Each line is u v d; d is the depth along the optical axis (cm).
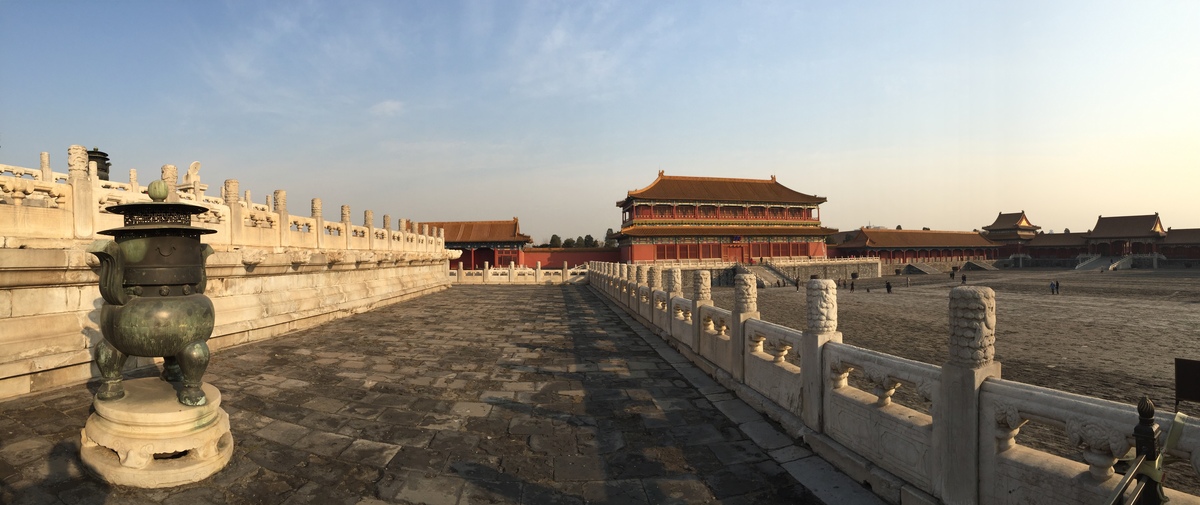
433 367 1028
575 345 1308
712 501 495
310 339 1307
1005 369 1526
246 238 1345
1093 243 10444
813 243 7806
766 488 521
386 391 843
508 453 604
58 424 616
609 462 583
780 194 8069
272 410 720
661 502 492
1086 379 1396
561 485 525
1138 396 1216
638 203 7175
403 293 2445
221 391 801
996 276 8206
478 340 1362
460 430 674
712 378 961
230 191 1302
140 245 505
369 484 511
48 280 784
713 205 7475
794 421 665
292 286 1490
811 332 629
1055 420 361
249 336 1237
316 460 561
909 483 476
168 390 565
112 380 529
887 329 2508
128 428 488
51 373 774
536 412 758
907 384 488
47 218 877
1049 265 10869
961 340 426
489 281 4309
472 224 7194
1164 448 304
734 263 6912
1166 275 7688
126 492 465
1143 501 281
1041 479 369
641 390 882
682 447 629
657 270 1639
